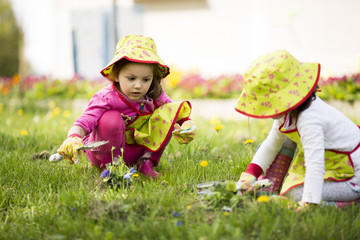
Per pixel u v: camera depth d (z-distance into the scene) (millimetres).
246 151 4176
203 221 2311
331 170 2631
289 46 11680
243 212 2416
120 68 3086
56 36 13219
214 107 9297
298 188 2627
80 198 2648
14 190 3029
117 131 3137
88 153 3514
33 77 11836
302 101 2416
